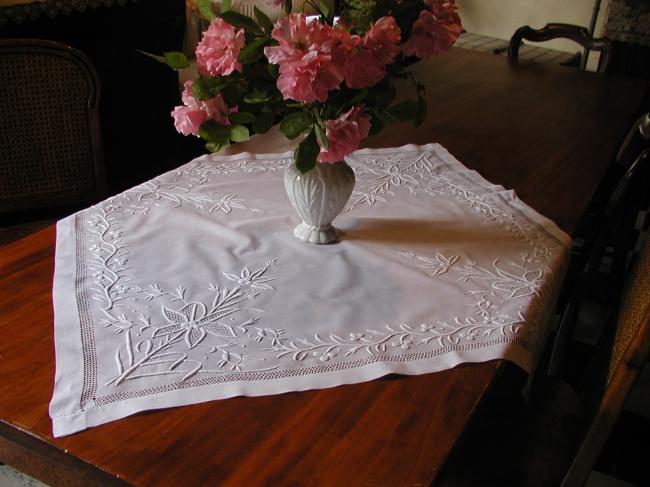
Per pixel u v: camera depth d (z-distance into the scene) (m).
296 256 1.20
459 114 1.99
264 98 1.07
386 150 1.69
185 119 1.07
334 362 0.96
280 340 0.99
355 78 1.00
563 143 1.83
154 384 0.90
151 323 1.01
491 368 0.97
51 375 0.91
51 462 0.82
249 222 1.29
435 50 1.12
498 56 2.60
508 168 1.66
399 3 1.10
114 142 2.45
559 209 1.48
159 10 2.40
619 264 2.26
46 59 1.79
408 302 1.09
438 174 1.58
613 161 1.87
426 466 0.81
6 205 1.88
